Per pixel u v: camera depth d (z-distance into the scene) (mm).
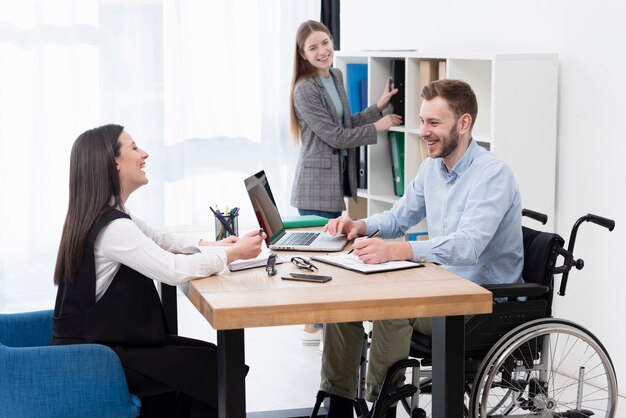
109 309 2889
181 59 6273
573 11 4375
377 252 3066
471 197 3270
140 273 2932
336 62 5609
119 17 6086
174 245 3424
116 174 2943
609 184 4273
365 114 5195
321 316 2611
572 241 3318
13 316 3154
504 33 4809
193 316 5746
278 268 3039
